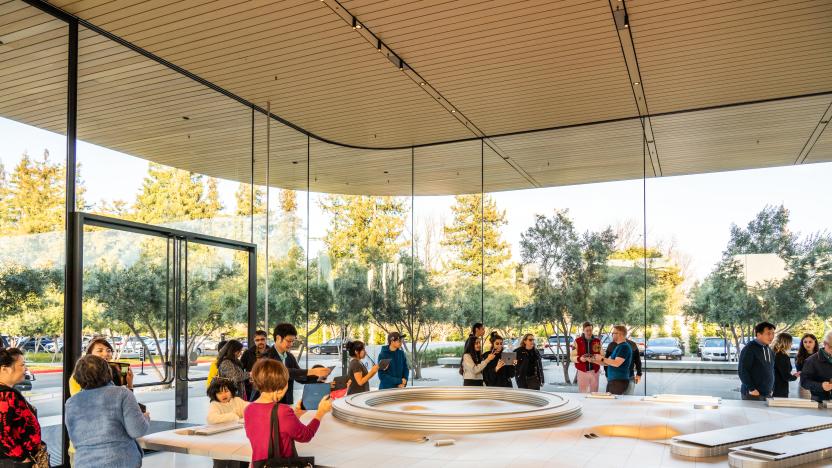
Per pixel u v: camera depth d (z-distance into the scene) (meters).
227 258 10.00
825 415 5.93
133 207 8.17
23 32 6.59
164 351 8.55
